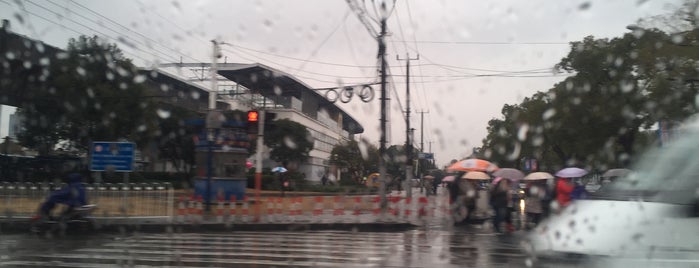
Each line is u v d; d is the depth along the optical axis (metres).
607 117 23.77
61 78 21.53
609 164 25.83
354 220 14.07
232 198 16.66
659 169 4.78
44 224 11.73
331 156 44.84
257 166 18.50
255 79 28.67
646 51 19.59
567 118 25.23
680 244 3.70
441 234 12.29
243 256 8.13
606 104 23.84
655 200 4.29
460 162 16.17
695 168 4.44
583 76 24.67
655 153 5.22
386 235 11.91
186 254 8.28
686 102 17.41
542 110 26.44
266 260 7.73
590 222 4.34
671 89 17.78
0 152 26.55
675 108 17.61
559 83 26.00
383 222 13.70
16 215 12.91
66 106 22.70
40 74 21.23
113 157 15.14
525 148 26.25
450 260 7.95
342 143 46.12
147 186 13.91
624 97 23.16
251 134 14.65
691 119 6.21
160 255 8.14
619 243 3.87
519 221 15.45
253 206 16.28
